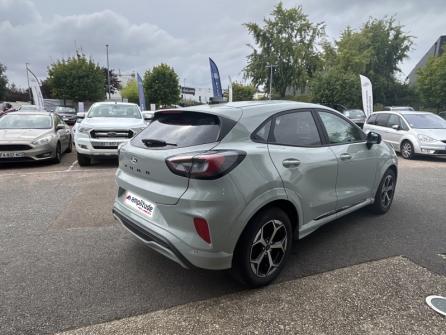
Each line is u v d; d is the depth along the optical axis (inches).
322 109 155.2
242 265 112.9
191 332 97.0
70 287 119.3
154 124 138.6
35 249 149.3
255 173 110.9
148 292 117.0
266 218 115.4
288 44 1627.7
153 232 112.0
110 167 345.7
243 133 116.7
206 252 104.2
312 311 106.4
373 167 177.2
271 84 1619.1
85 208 206.8
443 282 123.0
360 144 168.1
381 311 106.3
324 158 140.3
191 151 109.0
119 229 173.0
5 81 1775.3
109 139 334.3
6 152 331.0
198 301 112.0
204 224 102.5
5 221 183.8
